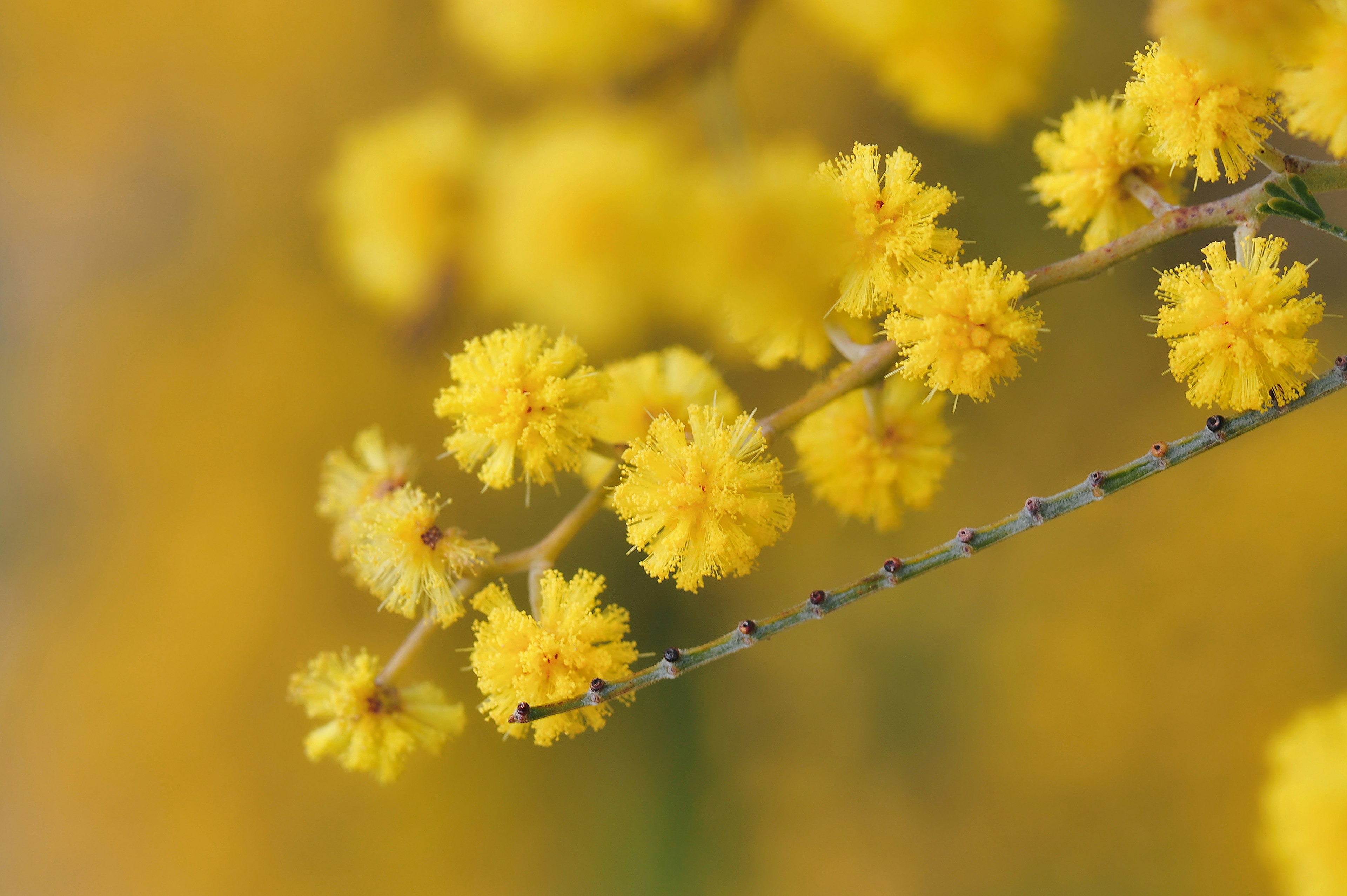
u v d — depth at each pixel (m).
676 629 0.38
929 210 0.18
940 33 0.18
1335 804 0.18
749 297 0.18
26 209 0.41
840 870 0.36
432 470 0.37
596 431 0.18
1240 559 0.32
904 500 0.19
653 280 0.18
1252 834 0.30
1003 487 0.35
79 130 0.39
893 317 0.18
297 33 0.35
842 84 0.27
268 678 0.40
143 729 0.41
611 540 0.37
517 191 0.18
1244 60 0.17
